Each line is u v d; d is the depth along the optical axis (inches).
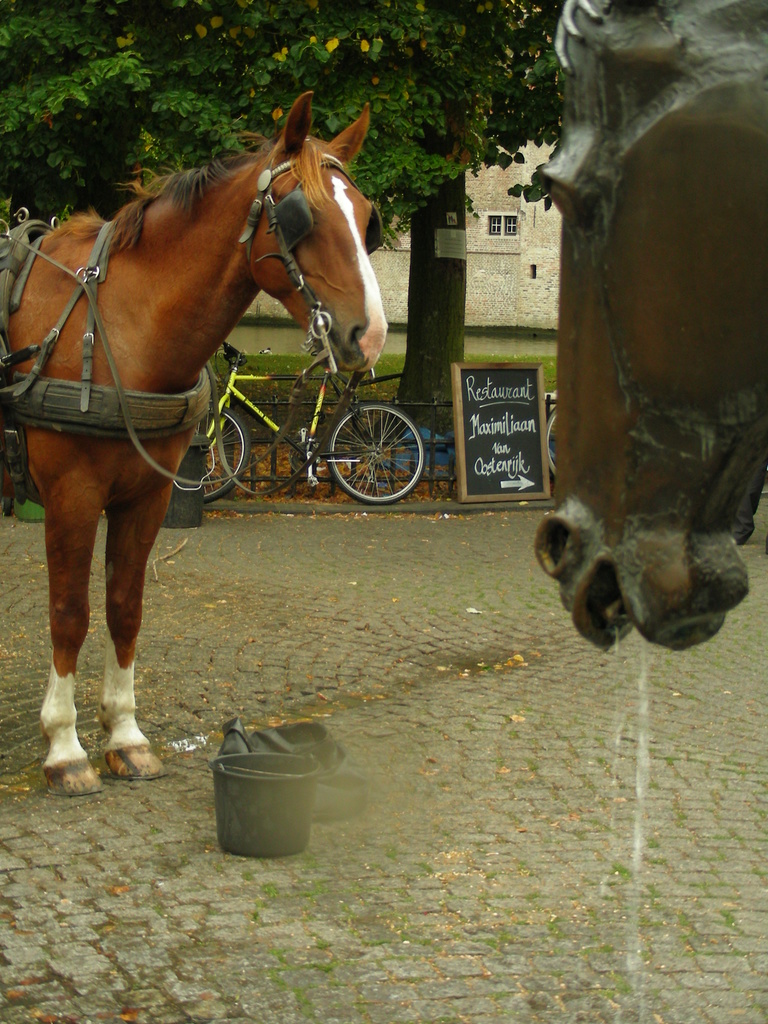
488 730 200.5
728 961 123.3
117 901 135.7
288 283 148.2
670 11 35.4
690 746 194.4
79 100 348.5
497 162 456.8
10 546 339.9
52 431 157.3
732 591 39.6
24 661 236.8
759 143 34.1
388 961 122.2
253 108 371.2
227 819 149.1
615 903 136.6
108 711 178.9
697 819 163.8
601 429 39.8
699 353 36.2
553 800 169.8
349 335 144.2
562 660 246.5
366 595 300.7
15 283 164.4
